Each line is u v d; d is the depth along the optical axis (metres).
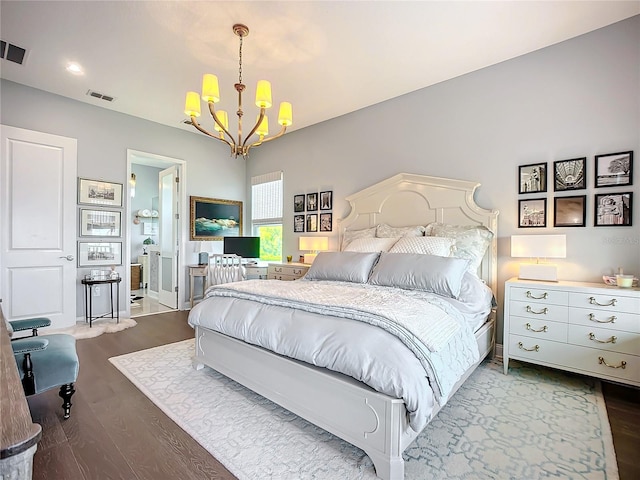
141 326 4.05
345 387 1.63
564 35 2.74
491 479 1.50
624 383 2.22
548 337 2.52
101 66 3.16
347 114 4.41
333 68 3.20
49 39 2.73
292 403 1.91
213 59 3.02
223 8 2.36
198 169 5.28
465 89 3.37
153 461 1.60
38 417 1.98
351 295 2.28
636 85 2.53
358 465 1.59
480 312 2.60
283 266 4.63
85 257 4.09
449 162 3.50
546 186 2.92
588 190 2.73
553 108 2.89
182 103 4.04
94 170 4.14
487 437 1.81
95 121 4.14
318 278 3.35
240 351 2.29
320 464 1.59
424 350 1.61
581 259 2.76
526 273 2.84
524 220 3.04
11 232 3.48
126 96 3.85
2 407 0.77
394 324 1.69
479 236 3.08
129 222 4.48
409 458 1.64
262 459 1.62
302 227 5.00
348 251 3.52
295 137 5.12
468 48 2.90
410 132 3.79
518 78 3.06
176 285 5.10
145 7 2.35
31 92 3.64
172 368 2.76
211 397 2.26
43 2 2.28
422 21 2.51
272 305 2.23
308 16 2.44
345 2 2.29
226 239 5.08
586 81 2.73
